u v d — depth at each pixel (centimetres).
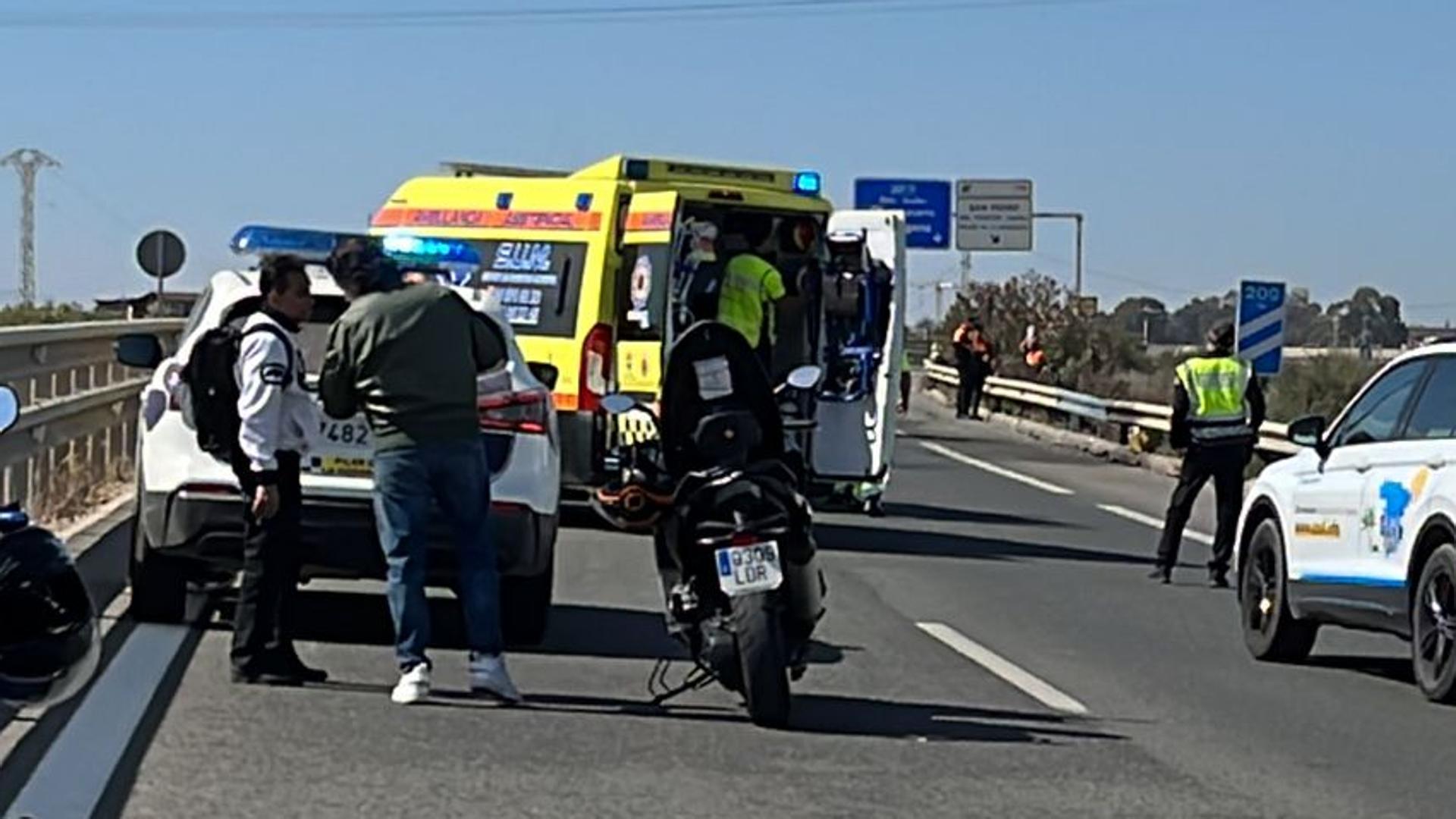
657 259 1659
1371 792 869
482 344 1065
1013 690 1088
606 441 1675
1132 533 2008
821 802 812
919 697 1055
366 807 782
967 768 884
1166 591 1551
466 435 970
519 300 1725
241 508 1068
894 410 1822
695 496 949
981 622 1343
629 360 1673
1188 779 881
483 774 841
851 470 1817
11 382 1373
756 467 955
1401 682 1166
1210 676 1166
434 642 1160
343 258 969
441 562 1028
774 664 939
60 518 1548
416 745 889
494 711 970
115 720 920
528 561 1089
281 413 996
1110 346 5288
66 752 859
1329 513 1177
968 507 2227
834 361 1819
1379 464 1132
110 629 1129
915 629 1296
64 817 757
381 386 960
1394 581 1104
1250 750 949
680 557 961
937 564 1659
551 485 1100
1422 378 1138
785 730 952
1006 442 3481
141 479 1096
